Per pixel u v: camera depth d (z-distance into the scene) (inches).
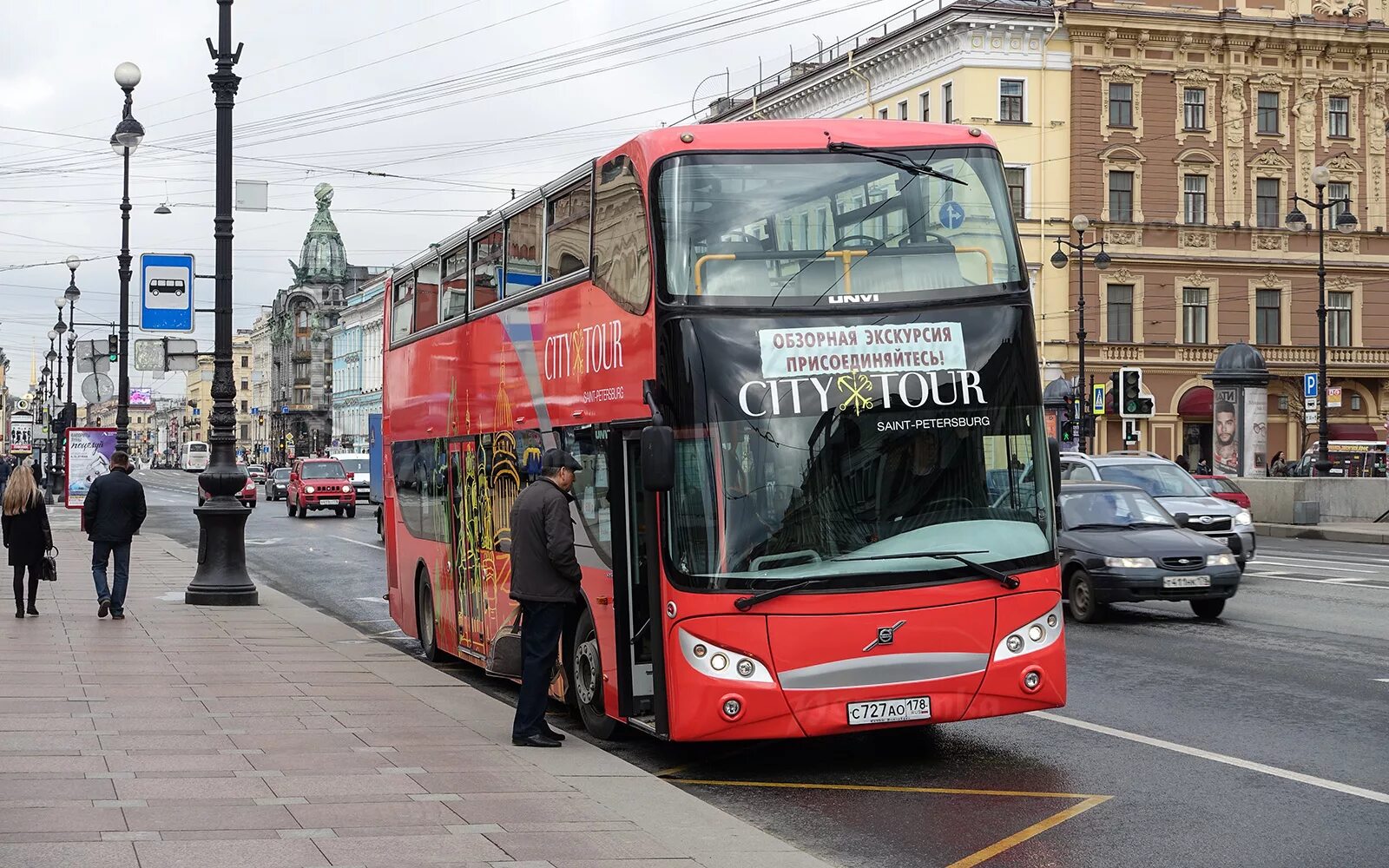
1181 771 377.1
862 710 366.3
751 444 369.4
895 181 389.1
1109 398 1718.8
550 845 288.4
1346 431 2532.0
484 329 539.8
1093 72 2397.9
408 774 356.8
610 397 410.9
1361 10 2524.6
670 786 348.8
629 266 399.2
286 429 5974.4
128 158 1558.8
